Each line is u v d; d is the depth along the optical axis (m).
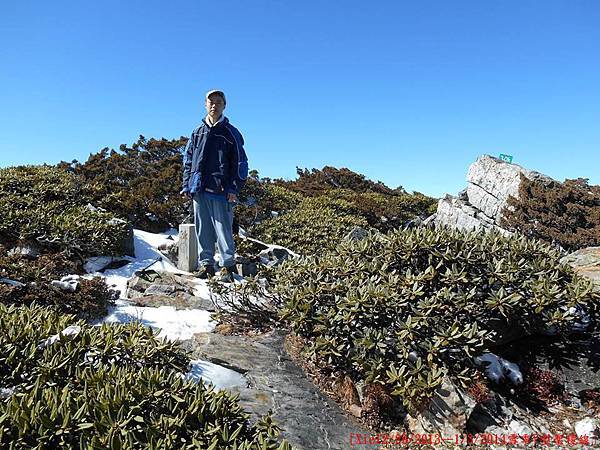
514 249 5.37
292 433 3.47
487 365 4.43
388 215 18.05
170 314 5.54
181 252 7.84
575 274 5.10
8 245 7.01
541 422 4.13
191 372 3.93
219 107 6.41
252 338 5.07
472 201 16.02
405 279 4.71
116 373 2.93
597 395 4.38
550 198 13.43
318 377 4.40
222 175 6.52
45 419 2.27
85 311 5.14
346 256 5.64
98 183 11.61
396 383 4.06
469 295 4.39
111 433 2.25
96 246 7.48
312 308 4.80
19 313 3.74
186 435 2.48
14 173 9.71
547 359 4.86
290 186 20.98
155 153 15.62
